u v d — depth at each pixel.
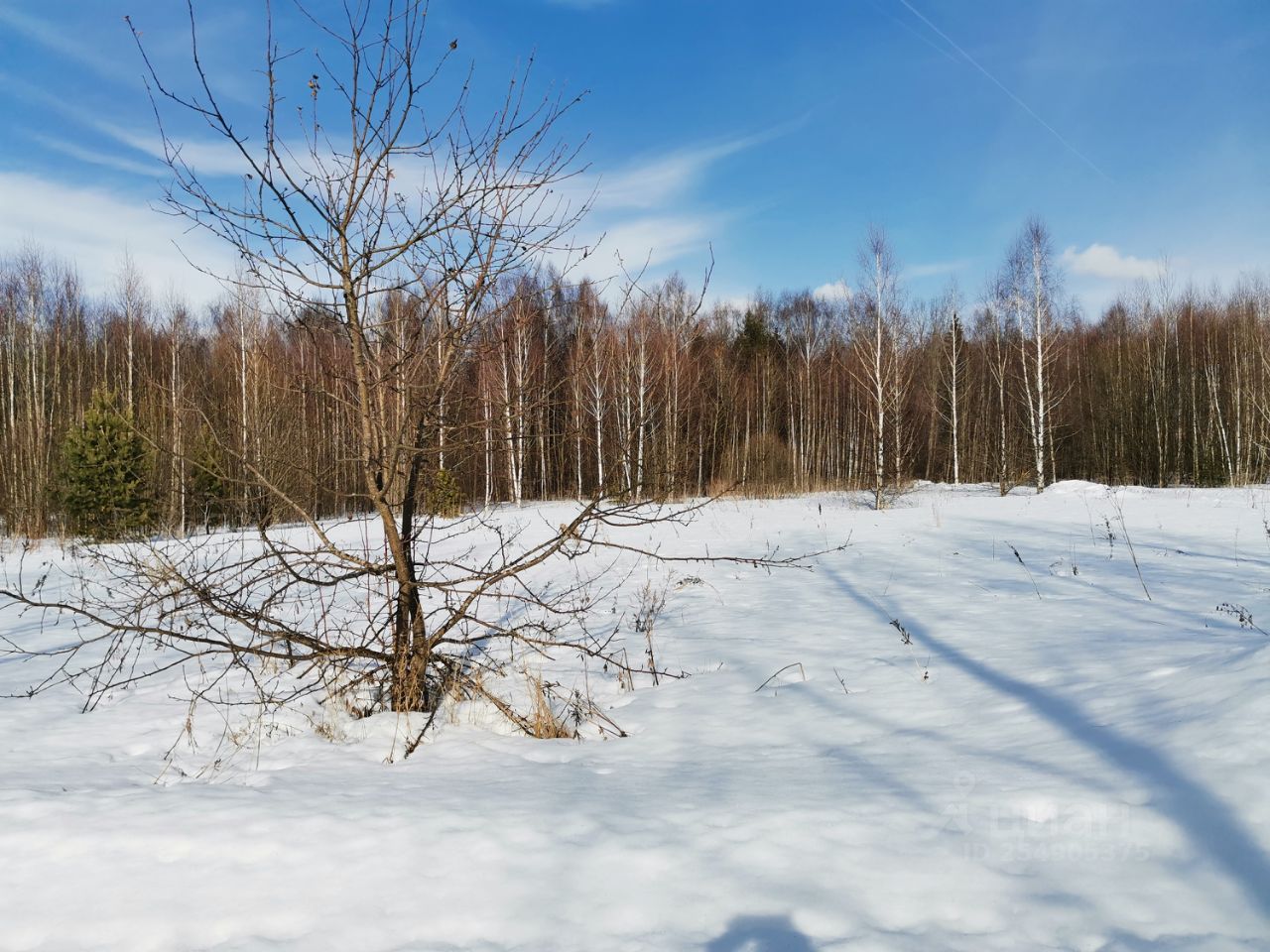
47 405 26.95
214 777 3.76
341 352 4.84
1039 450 26.23
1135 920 2.08
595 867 2.58
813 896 2.33
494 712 4.88
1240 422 31.86
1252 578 8.24
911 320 30.77
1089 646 5.34
